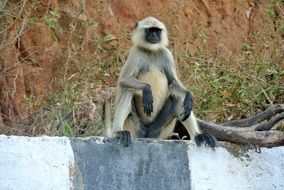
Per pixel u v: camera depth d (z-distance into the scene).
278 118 13.09
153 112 13.80
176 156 11.06
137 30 14.39
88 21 18.77
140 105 13.67
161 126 13.86
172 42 20.09
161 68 14.28
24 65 17.86
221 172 11.22
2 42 17.06
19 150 10.37
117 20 20.53
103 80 18.14
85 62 18.17
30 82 17.69
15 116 16.53
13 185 10.22
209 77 18.09
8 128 15.35
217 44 21.64
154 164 10.94
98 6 19.98
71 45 18.23
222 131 12.00
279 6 22.59
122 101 13.15
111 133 13.15
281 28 21.41
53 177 10.39
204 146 11.27
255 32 22.02
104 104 14.70
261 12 23.30
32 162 10.37
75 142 10.68
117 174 10.73
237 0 23.16
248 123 14.14
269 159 11.59
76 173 10.54
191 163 11.11
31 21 17.61
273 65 19.88
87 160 10.65
